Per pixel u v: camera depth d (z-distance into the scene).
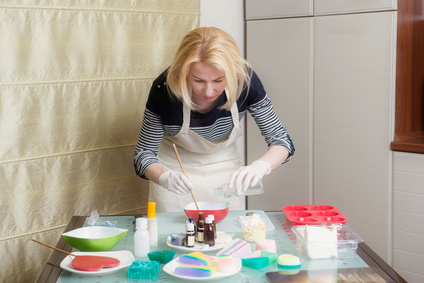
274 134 2.32
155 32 3.10
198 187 2.47
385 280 1.42
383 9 2.85
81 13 2.82
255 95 2.24
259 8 3.42
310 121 3.25
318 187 3.26
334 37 3.07
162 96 2.17
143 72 3.08
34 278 2.80
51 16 2.73
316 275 1.46
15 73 2.65
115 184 3.05
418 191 2.83
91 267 1.51
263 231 1.76
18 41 2.65
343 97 3.08
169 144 2.50
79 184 2.92
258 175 2.00
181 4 3.18
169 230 1.87
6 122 2.65
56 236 2.86
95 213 1.99
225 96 2.16
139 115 3.10
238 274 1.50
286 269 1.52
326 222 1.87
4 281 2.70
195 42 1.86
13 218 2.71
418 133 3.09
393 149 2.89
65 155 2.85
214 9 3.41
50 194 2.82
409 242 2.90
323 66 3.14
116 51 2.96
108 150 3.00
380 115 2.94
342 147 3.12
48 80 2.75
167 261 1.59
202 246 1.67
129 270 1.49
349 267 1.53
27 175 2.74
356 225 3.11
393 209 2.94
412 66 3.03
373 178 3.00
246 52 3.54
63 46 2.78
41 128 2.76
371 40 2.92
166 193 2.43
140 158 2.23
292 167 3.38
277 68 3.37
